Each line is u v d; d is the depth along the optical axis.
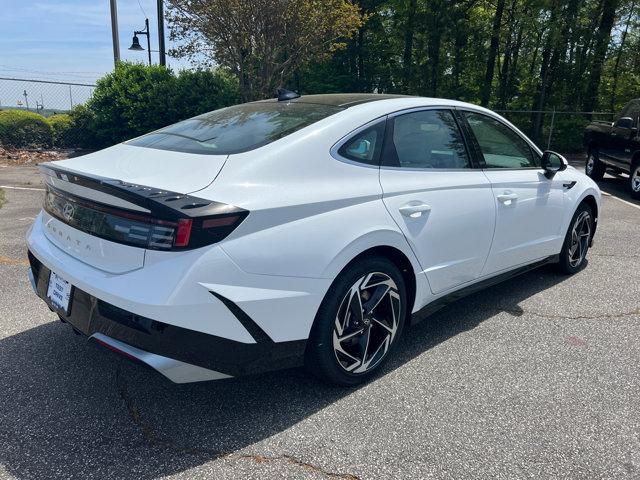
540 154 4.50
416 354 3.47
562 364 3.35
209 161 2.72
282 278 2.54
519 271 4.34
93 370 3.18
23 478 2.27
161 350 2.32
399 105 3.37
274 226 2.53
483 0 22.62
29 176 10.73
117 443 2.52
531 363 3.36
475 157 3.76
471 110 3.87
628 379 3.17
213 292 2.34
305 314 2.66
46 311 3.98
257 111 3.41
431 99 3.64
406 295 3.31
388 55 23.89
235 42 14.86
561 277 5.04
